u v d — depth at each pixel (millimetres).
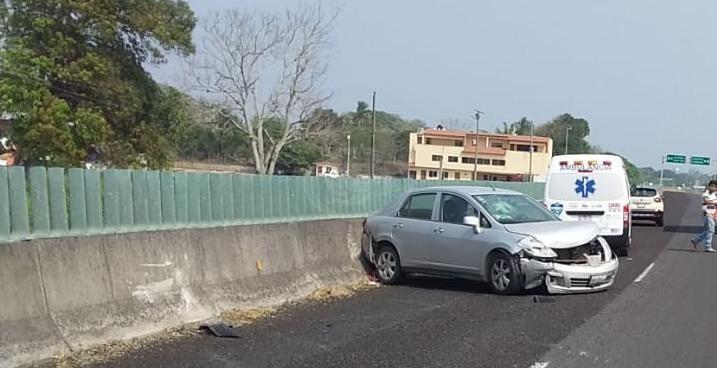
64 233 8461
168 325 9242
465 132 87312
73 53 39312
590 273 12227
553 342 8859
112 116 40969
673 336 9320
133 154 40812
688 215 42000
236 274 10961
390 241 13875
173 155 45688
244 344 8664
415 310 11000
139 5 41125
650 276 15117
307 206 14383
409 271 13648
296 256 12555
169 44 42156
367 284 13766
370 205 18047
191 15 44000
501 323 9992
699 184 147500
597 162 19312
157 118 44156
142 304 9047
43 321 7715
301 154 65062
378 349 8438
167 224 10180
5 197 7746
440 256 13156
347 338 9023
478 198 13188
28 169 8062
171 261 9719
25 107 36250
